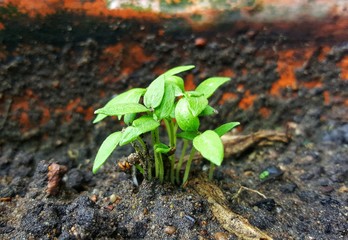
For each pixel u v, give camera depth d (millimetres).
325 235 138
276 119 184
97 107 179
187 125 128
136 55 174
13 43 166
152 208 142
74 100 177
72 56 172
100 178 166
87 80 176
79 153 177
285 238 136
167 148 137
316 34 170
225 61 177
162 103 130
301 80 178
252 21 169
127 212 144
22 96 173
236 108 183
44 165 155
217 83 143
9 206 153
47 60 171
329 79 177
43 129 178
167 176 150
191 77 179
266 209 148
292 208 149
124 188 153
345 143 175
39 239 131
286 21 169
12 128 176
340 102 179
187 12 167
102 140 181
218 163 114
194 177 155
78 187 160
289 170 168
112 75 176
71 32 167
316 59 175
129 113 133
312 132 181
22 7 160
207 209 141
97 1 163
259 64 177
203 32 171
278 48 174
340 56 172
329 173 163
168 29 170
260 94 182
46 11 162
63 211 140
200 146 120
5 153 175
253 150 177
